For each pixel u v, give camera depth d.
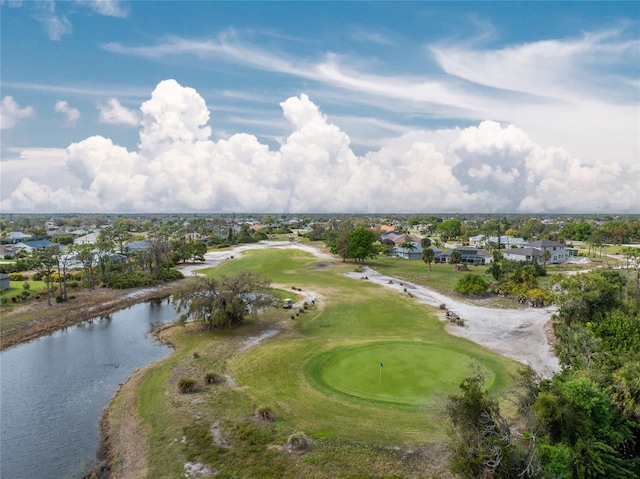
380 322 52.62
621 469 20.48
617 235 156.88
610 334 36.47
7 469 24.14
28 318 55.78
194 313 51.00
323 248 144.88
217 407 29.45
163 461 23.58
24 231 185.12
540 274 86.00
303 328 50.19
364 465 22.50
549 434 21.11
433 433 25.16
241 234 177.62
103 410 31.08
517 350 41.41
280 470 22.28
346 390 31.38
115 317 59.78
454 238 187.50
